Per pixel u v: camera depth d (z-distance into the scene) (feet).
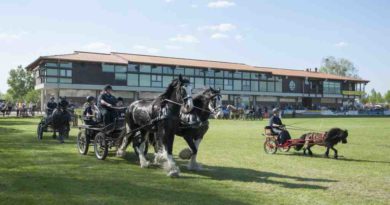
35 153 49.42
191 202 26.25
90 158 45.78
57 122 62.85
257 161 45.83
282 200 27.14
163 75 209.97
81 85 187.32
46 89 187.52
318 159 48.19
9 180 32.30
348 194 29.35
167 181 33.09
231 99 238.27
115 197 27.32
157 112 36.96
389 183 33.47
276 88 256.32
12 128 95.30
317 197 28.27
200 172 37.88
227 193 28.91
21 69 333.42
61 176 34.45
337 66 451.12
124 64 193.47
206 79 224.12
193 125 37.91
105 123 44.78
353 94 298.56
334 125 126.00
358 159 48.80
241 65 254.47
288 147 52.13
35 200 26.27
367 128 112.57
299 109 257.75
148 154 50.70
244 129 103.45
